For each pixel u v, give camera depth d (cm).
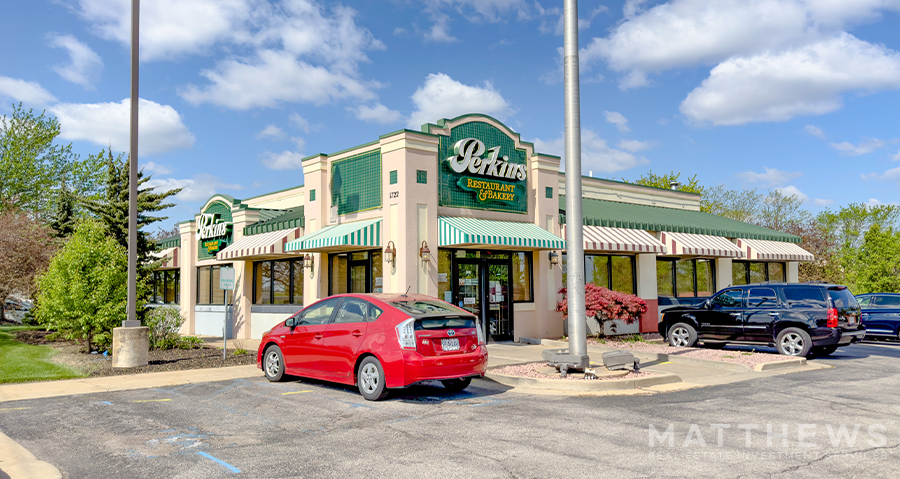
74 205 3212
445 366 894
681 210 2869
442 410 841
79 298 1567
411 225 1561
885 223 4091
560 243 1759
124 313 1582
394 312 916
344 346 955
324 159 1831
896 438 676
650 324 2156
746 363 1286
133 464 588
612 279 2105
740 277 2569
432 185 1611
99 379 1127
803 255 2600
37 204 3734
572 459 591
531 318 1859
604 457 598
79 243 1611
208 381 1104
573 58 1157
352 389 1014
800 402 902
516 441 664
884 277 2839
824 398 936
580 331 1112
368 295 977
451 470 558
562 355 1084
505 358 1394
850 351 1689
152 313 1716
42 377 1133
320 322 1027
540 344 1727
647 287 2170
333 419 783
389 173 1606
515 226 1766
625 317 1734
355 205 1719
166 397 945
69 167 3850
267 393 977
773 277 2698
